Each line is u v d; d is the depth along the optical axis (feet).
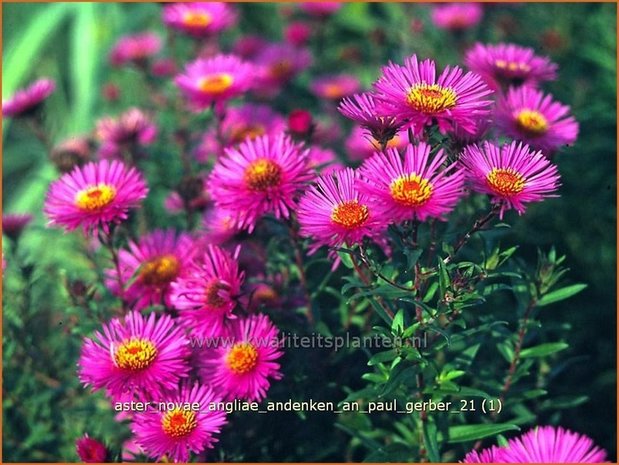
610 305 1.84
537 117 1.35
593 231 1.93
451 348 1.35
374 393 1.25
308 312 1.36
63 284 1.51
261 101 2.23
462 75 1.16
